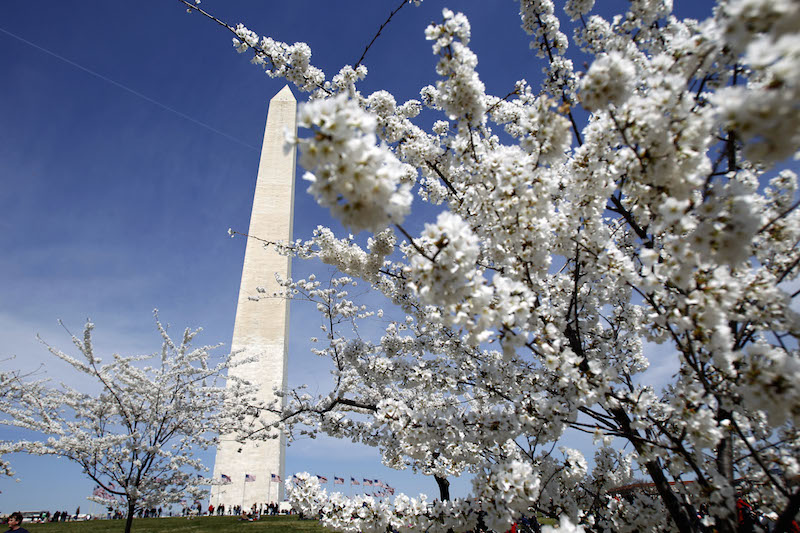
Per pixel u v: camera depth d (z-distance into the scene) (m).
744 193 2.15
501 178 3.03
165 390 9.42
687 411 2.94
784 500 3.82
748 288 2.85
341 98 1.76
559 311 4.09
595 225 3.36
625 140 2.48
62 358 8.73
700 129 2.34
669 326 2.87
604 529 4.50
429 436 3.95
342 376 8.60
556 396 3.76
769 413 2.06
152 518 17.88
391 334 7.40
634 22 4.64
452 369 5.75
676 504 3.42
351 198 1.83
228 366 11.15
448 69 3.47
